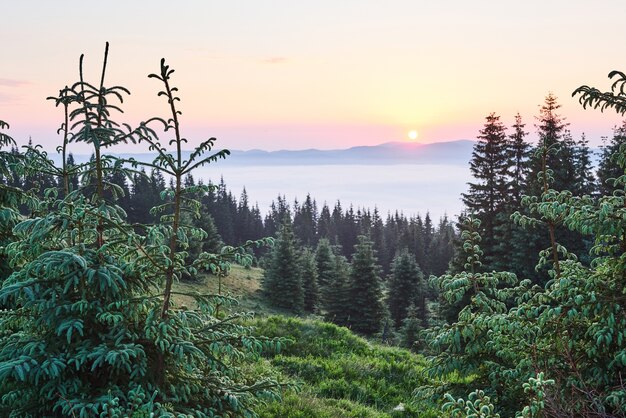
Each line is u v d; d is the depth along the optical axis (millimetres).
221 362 7059
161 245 6574
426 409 11555
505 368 7879
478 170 37000
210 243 61844
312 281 61094
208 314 7285
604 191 33094
